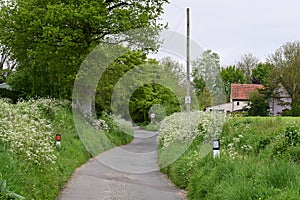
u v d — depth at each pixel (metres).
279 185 6.90
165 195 9.99
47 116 19.61
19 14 23.47
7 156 8.25
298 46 51.03
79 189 10.57
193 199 9.02
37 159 9.73
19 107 16.12
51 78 27.64
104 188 10.81
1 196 6.20
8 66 47.59
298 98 48.44
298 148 10.91
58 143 14.38
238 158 9.70
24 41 24.88
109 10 24.14
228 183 7.70
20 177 7.88
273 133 14.08
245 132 14.64
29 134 10.13
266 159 10.07
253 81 67.25
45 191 8.74
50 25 22.20
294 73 48.81
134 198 9.61
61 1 22.92
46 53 23.72
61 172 11.80
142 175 13.38
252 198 6.62
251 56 71.44
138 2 24.78
